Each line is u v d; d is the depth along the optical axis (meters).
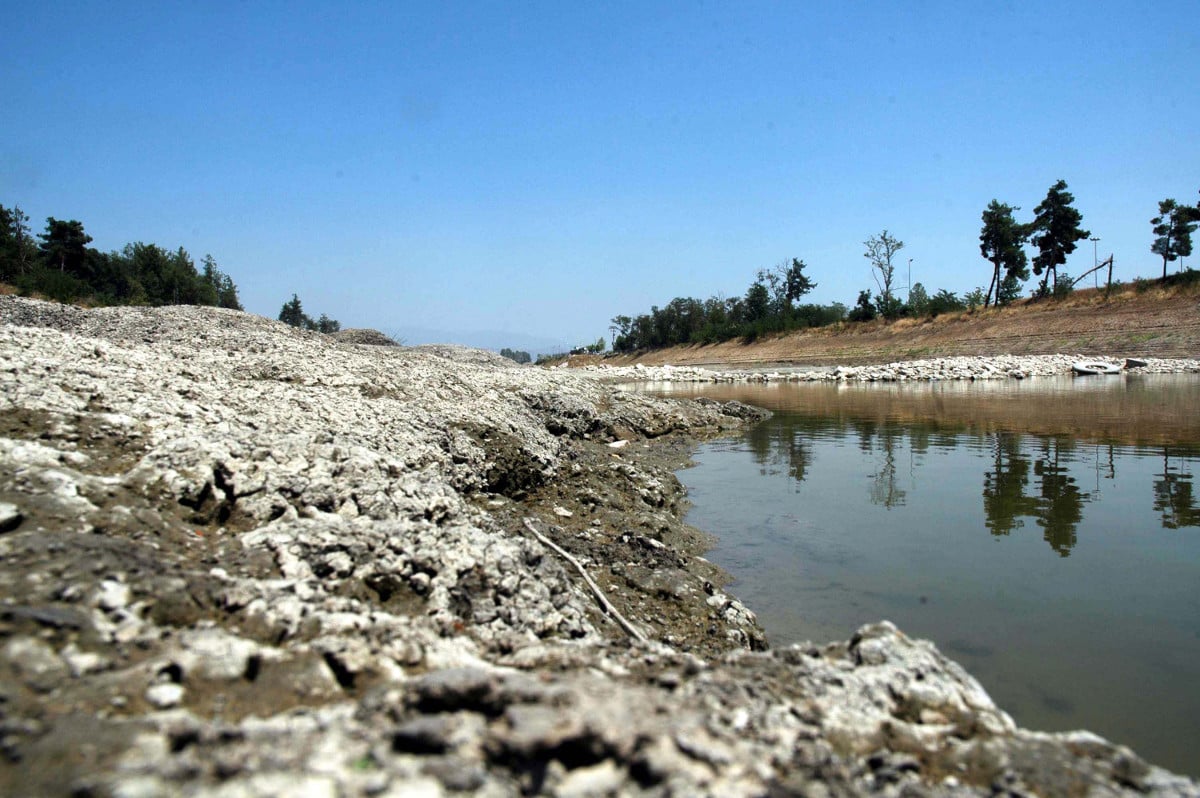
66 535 5.27
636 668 4.91
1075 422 23.25
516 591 6.43
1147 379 37.53
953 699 4.74
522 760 3.44
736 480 16.91
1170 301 51.59
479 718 3.76
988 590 9.52
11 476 6.06
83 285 51.59
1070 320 55.31
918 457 18.55
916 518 12.95
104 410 8.44
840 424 25.50
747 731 3.96
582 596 7.84
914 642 5.30
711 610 8.55
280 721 3.78
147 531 5.99
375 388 14.48
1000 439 20.62
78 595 4.50
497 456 12.81
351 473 8.05
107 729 3.40
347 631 4.90
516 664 5.04
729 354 80.62
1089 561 10.47
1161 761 5.82
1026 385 37.66
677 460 19.73
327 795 3.15
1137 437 20.05
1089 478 15.38
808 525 12.80
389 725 3.74
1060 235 64.44
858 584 9.92
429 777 3.29
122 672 3.93
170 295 65.69
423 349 43.88
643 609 8.45
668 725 3.71
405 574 6.24
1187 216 57.62
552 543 9.80
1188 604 8.91
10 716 3.43
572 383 28.23
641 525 11.95
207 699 3.97
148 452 7.61
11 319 20.59
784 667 4.85
